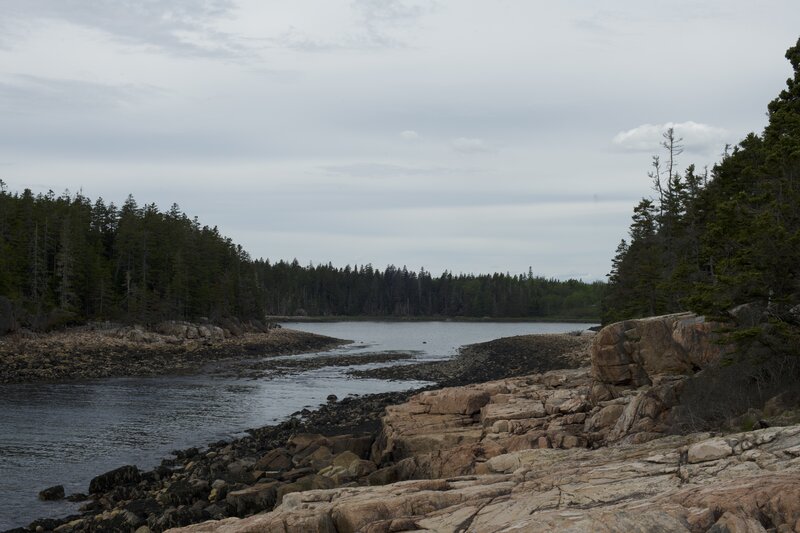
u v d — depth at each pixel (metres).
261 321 113.88
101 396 42.94
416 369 60.59
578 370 31.17
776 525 8.41
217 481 20.98
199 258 100.62
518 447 19.53
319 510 12.18
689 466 11.50
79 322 79.31
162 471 23.30
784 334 16.47
